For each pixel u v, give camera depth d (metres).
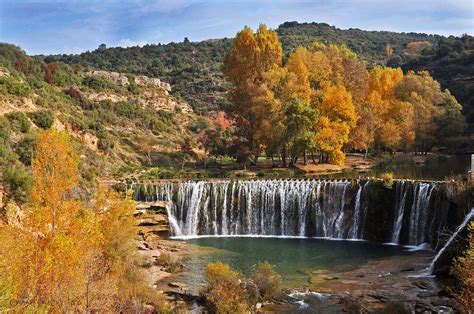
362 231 48.38
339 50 93.06
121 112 102.25
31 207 27.42
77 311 21.94
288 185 51.62
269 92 67.06
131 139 86.88
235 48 76.44
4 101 63.94
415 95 89.75
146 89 131.38
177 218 52.25
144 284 30.14
